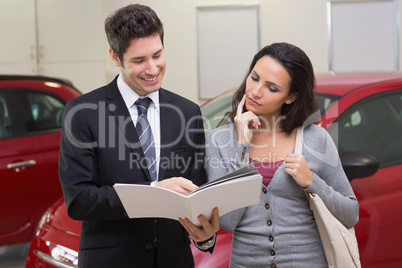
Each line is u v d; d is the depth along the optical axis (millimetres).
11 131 4359
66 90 4715
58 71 7324
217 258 2508
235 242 2045
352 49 6660
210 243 2061
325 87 3125
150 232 2043
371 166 2613
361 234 2711
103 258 2008
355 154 2680
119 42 1899
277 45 2010
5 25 7246
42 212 4387
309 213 1998
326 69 6703
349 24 6637
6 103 4414
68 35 7262
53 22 7270
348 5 6613
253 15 6754
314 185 1913
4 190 4227
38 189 4359
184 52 6938
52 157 4422
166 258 2066
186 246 2123
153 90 1963
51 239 2916
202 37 6891
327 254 1961
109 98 2047
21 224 4316
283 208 1974
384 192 2812
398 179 2859
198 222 1864
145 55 1896
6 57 7277
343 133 2879
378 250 2754
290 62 1954
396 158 2936
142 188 1751
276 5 6707
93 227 2037
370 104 3010
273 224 1977
